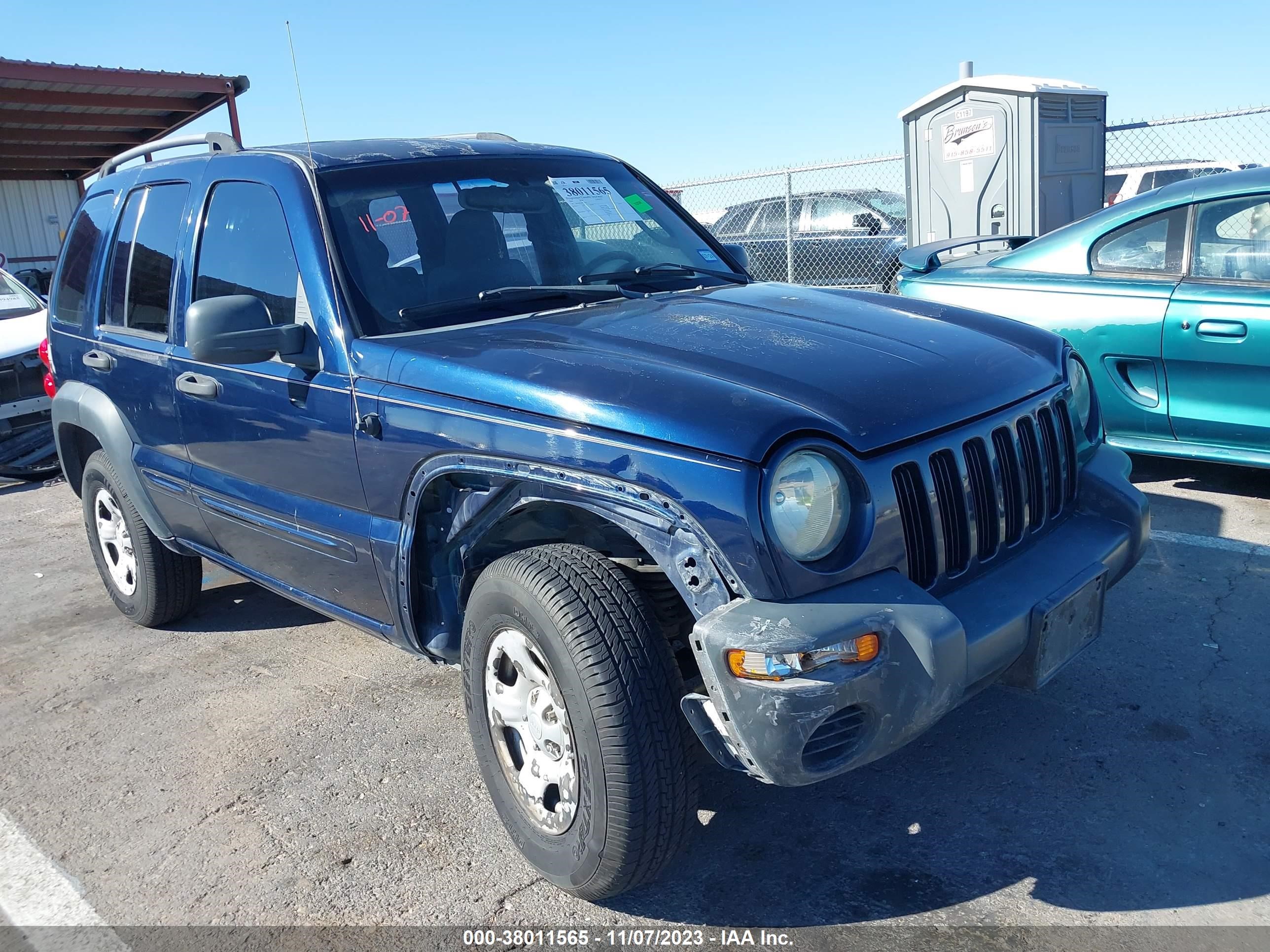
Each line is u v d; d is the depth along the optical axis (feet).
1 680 14.14
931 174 34.14
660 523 7.31
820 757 7.20
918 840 9.00
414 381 8.95
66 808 10.68
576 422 7.72
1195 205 16.55
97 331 14.14
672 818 7.79
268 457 10.87
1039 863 8.56
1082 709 10.82
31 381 26.48
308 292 10.12
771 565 6.98
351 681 13.17
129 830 10.18
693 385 7.63
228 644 14.73
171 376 12.21
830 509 7.31
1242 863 8.35
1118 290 16.96
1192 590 13.42
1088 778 9.65
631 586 7.92
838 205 37.70
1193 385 16.37
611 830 7.72
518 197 11.59
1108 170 35.35
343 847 9.62
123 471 13.69
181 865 9.53
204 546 13.17
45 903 9.12
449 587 9.59
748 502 6.94
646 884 8.61
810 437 7.27
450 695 12.61
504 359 8.50
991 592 8.23
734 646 6.87
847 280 37.65
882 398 7.95
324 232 10.16
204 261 11.88
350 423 9.59
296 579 11.38
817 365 8.25
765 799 9.81
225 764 11.30
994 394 8.69
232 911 8.82
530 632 8.04
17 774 11.48
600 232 12.00
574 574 7.92
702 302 10.32
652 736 7.59
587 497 7.77
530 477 8.02
